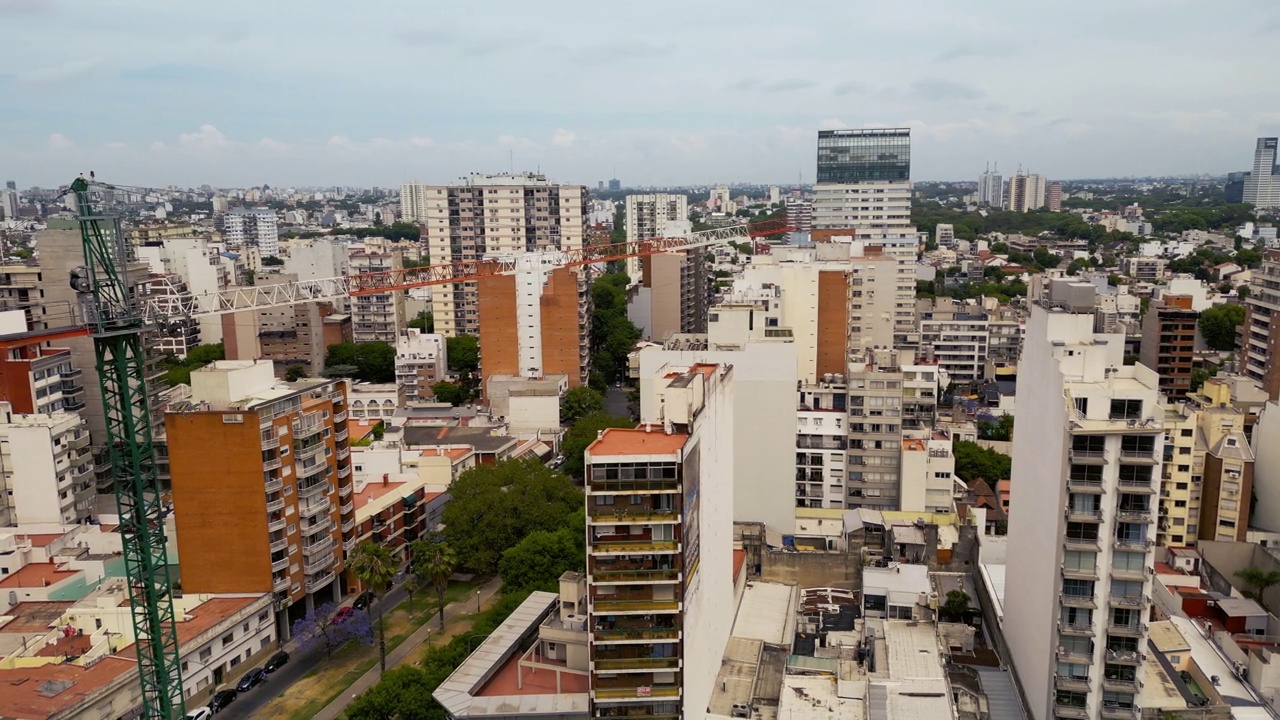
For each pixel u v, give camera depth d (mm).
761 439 148750
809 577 129625
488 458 184875
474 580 148875
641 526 79812
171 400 137000
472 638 107875
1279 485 143625
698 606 88312
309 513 131875
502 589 131000
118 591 119375
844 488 165250
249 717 110375
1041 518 91250
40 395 171500
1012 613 102500
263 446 122938
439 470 174250
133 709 101500
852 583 128375
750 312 168750
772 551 130750
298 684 118250
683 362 146500
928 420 168625
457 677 91125
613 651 81875
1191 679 97250
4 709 93125
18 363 167625
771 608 118250
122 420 99562
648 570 80125
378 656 124750
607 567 80375
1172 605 116750
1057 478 85625
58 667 102250
